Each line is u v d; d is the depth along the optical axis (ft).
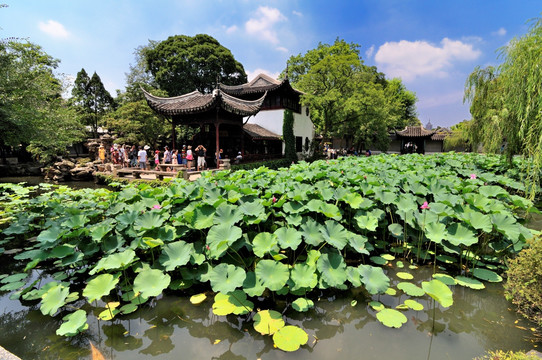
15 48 38.42
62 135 48.03
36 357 9.32
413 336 10.05
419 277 14.15
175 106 52.44
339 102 64.44
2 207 27.91
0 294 13.00
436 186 19.83
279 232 13.28
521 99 18.86
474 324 10.64
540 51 16.79
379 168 29.53
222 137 68.33
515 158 28.19
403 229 16.96
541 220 22.70
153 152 75.82
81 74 99.76
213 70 89.51
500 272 14.39
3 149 66.39
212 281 10.80
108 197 22.30
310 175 22.89
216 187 18.11
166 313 11.50
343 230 13.62
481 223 13.80
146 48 97.04
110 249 13.78
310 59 72.64
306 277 11.65
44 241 13.71
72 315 10.28
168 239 13.87
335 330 10.41
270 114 75.87
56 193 25.44
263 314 10.98
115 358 9.21
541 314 10.05
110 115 78.02
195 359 9.12
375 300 12.23
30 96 34.76
